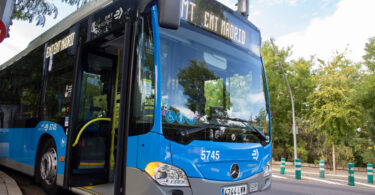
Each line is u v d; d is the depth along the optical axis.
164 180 3.30
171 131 3.48
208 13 4.40
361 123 16.89
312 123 17.17
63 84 5.10
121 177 3.62
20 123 6.57
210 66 4.22
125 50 3.81
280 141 29.83
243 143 4.26
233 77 4.53
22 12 6.80
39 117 5.76
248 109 4.59
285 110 25.30
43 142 5.68
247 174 4.19
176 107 3.62
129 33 3.89
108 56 5.14
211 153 3.75
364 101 16.67
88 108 4.84
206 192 3.60
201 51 4.15
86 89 4.84
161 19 3.38
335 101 15.66
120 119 3.69
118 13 4.19
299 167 12.52
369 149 26.39
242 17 5.01
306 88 24.25
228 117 4.21
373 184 12.13
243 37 4.94
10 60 8.05
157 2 3.75
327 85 16.39
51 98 5.43
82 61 4.82
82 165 4.73
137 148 3.51
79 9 5.39
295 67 24.34
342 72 16.70
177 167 3.44
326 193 8.46
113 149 5.09
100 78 5.03
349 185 11.13
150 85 3.56
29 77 6.58
